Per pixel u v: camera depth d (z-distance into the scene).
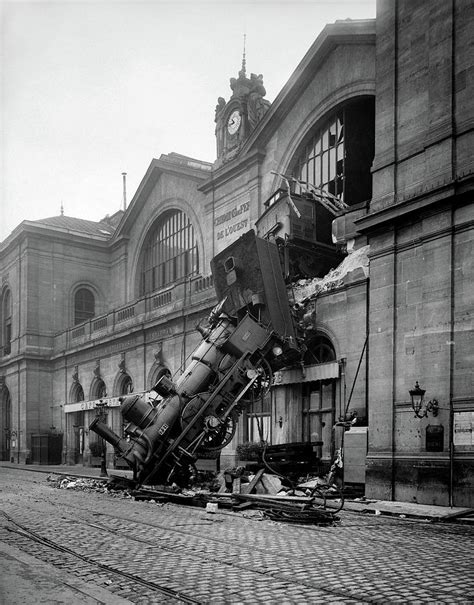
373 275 17.77
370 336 17.59
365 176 24.42
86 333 40.72
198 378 18.58
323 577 7.40
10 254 48.97
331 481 17.72
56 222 49.34
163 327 31.67
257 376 18.39
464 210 15.30
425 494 15.22
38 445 43.12
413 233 16.69
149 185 40.16
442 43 16.42
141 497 17.41
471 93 15.62
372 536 10.49
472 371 14.65
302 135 26.31
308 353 21.41
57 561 8.47
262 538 10.28
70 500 17.42
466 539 10.21
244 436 24.50
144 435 18.11
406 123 17.42
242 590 6.82
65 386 43.25
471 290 14.92
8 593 6.33
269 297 18.83
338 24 23.48
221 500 15.47
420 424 15.73
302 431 21.20
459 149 15.73
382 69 18.31
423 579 7.29
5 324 50.16
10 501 17.22
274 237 22.05
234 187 31.28
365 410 18.14
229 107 32.16
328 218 22.81
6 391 49.31
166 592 6.78
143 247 42.16
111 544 9.82
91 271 47.44
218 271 20.92
